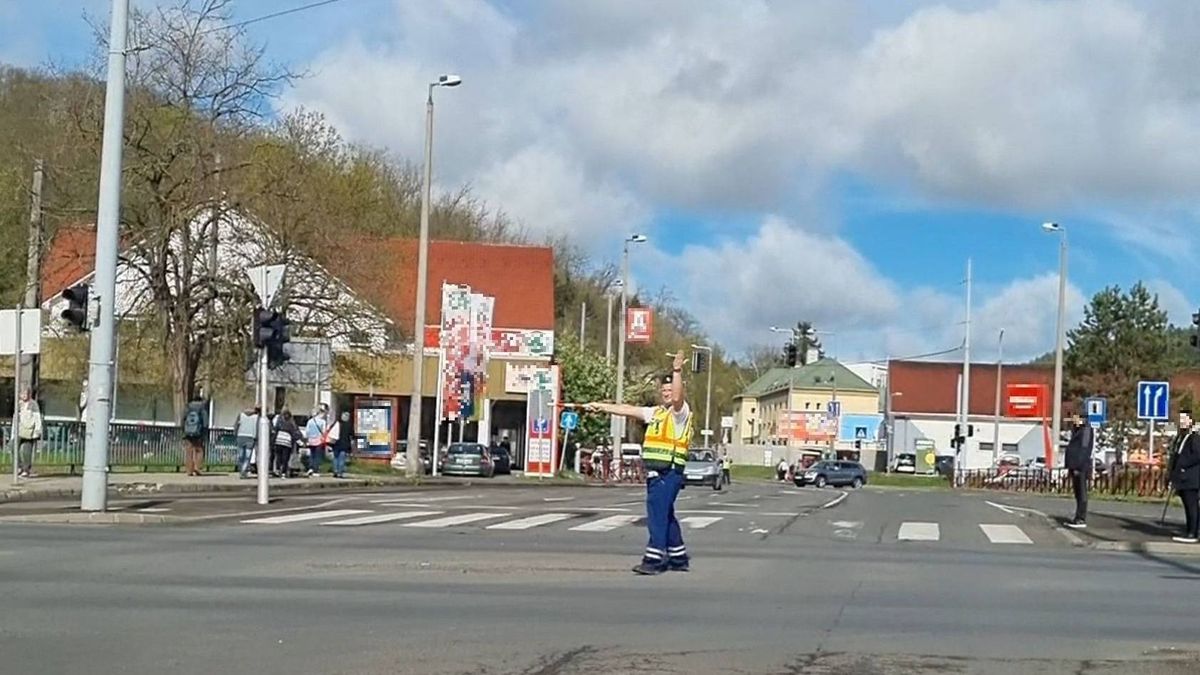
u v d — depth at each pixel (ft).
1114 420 242.99
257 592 41.70
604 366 247.09
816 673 30.27
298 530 64.13
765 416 456.45
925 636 35.70
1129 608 42.06
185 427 111.45
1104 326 285.84
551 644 33.30
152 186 134.62
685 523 75.31
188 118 135.44
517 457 222.69
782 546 62.13
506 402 221.46
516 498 100.78
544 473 175.52
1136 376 281.33
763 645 33.78
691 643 33.86
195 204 135.95
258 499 81.82
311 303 148.15
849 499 119.03
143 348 146.41
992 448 342.03
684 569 49.52
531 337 213.46
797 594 43.80
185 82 135.85
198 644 32.73
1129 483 151.74
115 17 67.72
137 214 135.54
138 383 159.43
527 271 235.81
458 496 101.45
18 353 84.38
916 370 379.76
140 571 46.39
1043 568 54.08
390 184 286.87
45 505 75.66
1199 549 64.59
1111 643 35.06
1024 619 39.22
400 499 92.68
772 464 393.29
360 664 30.48
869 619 38.58
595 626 36.22
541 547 57.72
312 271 146.10
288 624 35.73
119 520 66.64
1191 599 44.55
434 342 205.46
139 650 31.89
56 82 143.84
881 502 112.57
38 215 117.50
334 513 75.66
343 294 153.17
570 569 49.14
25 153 139.23
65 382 161.79
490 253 237.25
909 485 242.58
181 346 138.72
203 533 61.46
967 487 219.61
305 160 151.33
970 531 74.28
